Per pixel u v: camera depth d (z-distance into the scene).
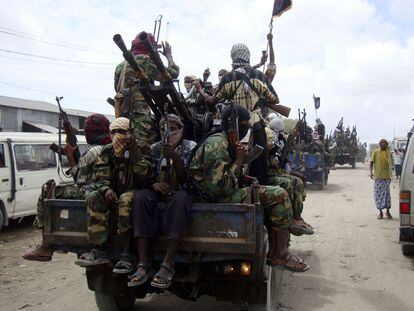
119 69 4.93
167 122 3.90
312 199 15.45
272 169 5.28
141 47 4.74
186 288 4.38
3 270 7.05
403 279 6.35
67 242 4.17
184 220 3.73
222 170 3.85
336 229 10.06
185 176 3.99
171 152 3.81
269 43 6.43
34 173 10.52
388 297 5.61
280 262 4.35
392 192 17.62
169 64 4.82
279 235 4.33
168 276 3.69
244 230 3.70
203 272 4.06
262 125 4.75
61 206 4.19
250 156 4.03
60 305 5.38
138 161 3.99
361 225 10.55
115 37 3.66
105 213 3.97
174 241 3.72
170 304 5.39
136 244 3.91
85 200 4.07
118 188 4.13
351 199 15.41
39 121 27.27
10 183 9.97
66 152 5.15
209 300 5.51
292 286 6.05
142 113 4.76
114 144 3.93
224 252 3.73
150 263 3.90
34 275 6.75
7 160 9.96
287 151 5.49
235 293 4.21
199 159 3.95
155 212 3.86
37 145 10.71
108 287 4.38
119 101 4.87
